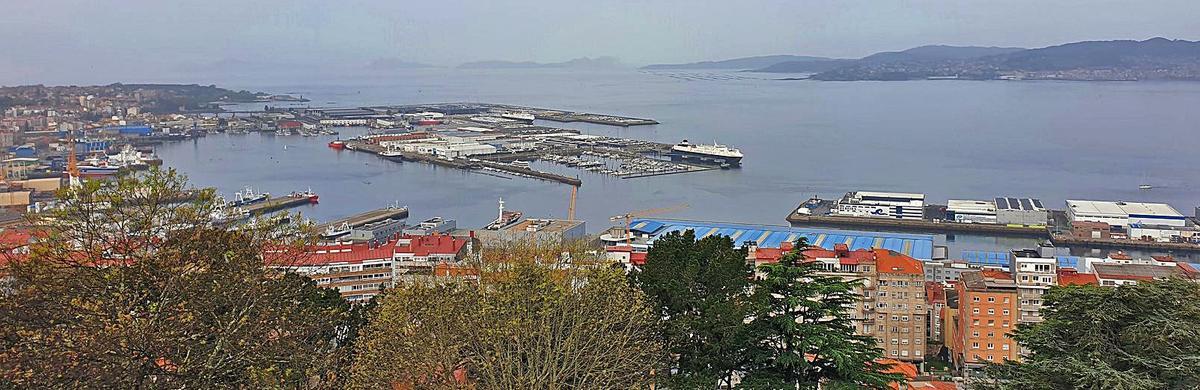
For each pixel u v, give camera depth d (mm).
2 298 55969
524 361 69188
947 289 174875
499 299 68250
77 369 52219
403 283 77688
